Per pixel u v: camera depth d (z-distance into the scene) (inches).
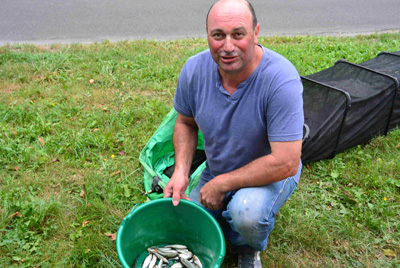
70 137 142.2
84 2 345.7
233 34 70.2
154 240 93.7
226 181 82.2
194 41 254.8
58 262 94.0
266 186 83.0
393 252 99.9
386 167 129.7
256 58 75.5
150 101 170.2
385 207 113.1
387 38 265.6
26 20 290.2
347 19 327.6
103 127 150.7
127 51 225.6
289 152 76.2
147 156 126.6
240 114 78.7
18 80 186.7
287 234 102.7
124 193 117.3
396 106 147.6
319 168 131.3
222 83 79.2
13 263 93.9
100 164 131.0
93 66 202.5
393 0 390.0
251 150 83.0
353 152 140.5
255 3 370.9
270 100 75.0
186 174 90.7
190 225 90.5
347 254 99.2
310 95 142.2
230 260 97.0
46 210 107.0
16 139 138.6
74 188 119.3
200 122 85.0
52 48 231.6
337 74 159.0
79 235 101.1
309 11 348.8
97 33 272.5
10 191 114.3
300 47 241.0
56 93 174.6
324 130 131.1
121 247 79.3
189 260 89.9
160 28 289.4
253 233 82.0
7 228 103.4
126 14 319.6
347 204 115.8
